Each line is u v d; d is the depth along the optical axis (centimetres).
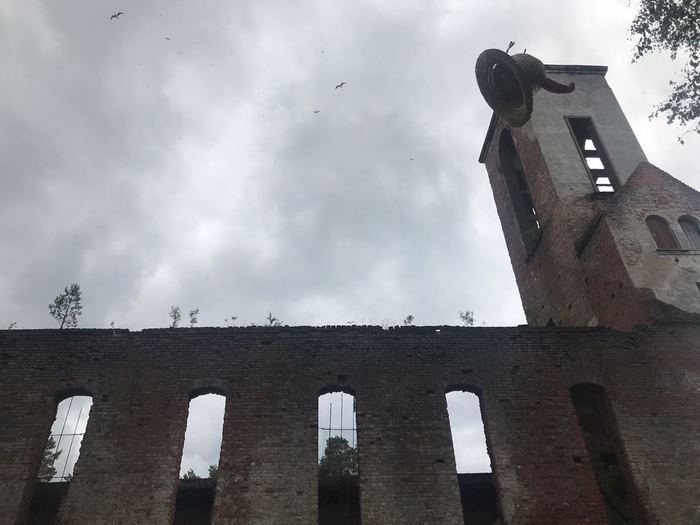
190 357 1330
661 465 1230
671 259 1603
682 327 1454
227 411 1248
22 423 1214
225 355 1339
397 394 1297
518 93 1684
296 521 1111
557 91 1661
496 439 1243
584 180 2052
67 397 1300
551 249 2050
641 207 1734
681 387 1352
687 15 1362
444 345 1389
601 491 1295
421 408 1277
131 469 1157
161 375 1296
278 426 1230
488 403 1298
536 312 2170
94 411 1234
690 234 1703
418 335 1403
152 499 1123
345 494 1334
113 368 1303
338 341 1378
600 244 1725
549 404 1305
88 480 1138
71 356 1318
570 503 1167
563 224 1952
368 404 1276
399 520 1120
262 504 1127
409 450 1212
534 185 2208
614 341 1423
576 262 1864
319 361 1341
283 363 1333
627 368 1379
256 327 1388
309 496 1141
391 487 1159
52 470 1745
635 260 1608
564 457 1227
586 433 1398
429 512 1134
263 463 1177
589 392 1395
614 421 1301
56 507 1252
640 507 1191
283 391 1285
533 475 1198
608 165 2130
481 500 1388
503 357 1379
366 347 1373
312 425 1237
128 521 1096
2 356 1309
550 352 1395
